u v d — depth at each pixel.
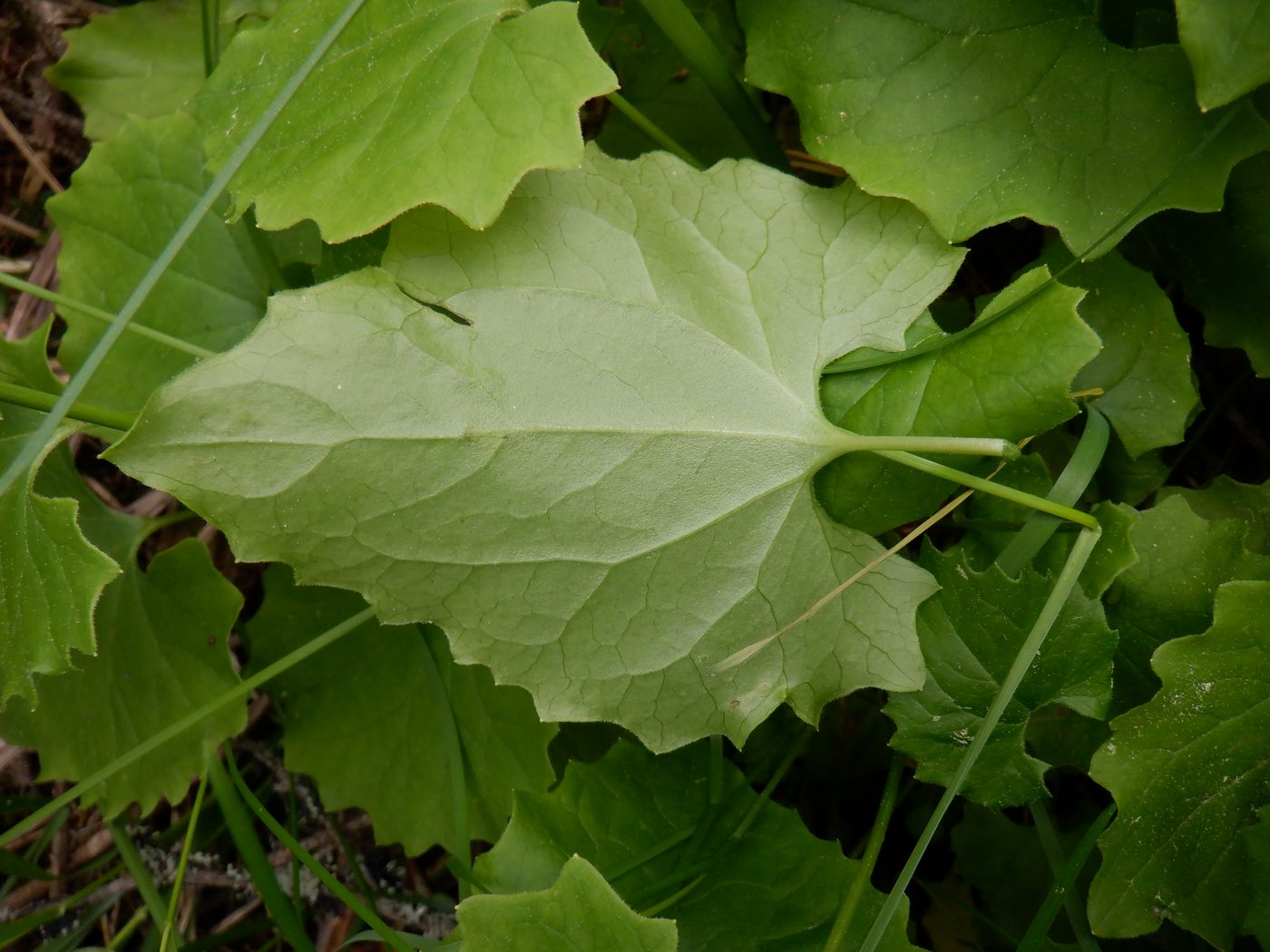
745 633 0.22
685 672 0.22
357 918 0.29
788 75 0.23
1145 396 0.24
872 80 0.22
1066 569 0.21
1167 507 0.23
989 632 0.22
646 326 0.21
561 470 0.21
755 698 0.22
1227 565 0.23
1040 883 0.25
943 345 0.21
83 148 0.32
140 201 0.26
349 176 0.21
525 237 0.21
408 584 0.21
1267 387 0.27
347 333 0.20
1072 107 0.22
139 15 0.29
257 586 0.31
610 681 0.22
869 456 0.22
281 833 0.25
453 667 0.26
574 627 0.22
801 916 0.23
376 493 0.21
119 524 0.26
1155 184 0.21
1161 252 0.25
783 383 0.21
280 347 0.20
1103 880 0.22
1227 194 0.24
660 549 0.21
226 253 0.26
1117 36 0.23
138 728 0.26
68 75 0.29
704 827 0.23
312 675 0.27
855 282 0.22
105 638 0.26
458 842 0.25
